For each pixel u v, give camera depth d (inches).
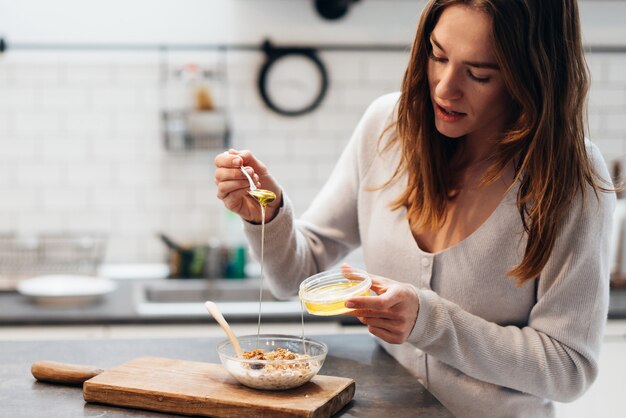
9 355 61.2
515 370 55.2
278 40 128.7
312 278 54.6
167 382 52.2
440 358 55.4
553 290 55.9
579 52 53.8
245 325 105.7
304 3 128.3
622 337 107.3
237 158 59.4
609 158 132.4
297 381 50.5
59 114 128.3
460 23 50.9
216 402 49.0
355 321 106.8
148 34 127.7
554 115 53.7
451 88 52.3
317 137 131.3
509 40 50.5
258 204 61.9
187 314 104.7
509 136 54.5
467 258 58.3
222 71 128.8
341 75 130.0
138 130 129.6
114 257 131.3
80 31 127.1
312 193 132.6
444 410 51.1
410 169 60.4
